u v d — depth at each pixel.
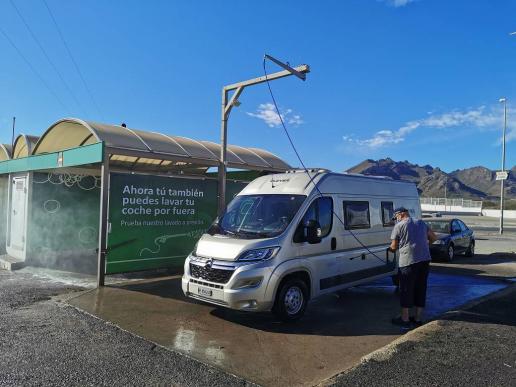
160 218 10.13
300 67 9.20
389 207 9.28
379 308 7.61
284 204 7.17
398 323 6.60
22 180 12.12
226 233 7.00
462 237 14.84
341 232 7.73
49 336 5.68
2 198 14.68
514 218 64.25
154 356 5.06
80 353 5.09
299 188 7.39
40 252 11.86
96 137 10.09
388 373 4.61
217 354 5.19
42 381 4.31
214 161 10.98
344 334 6.10
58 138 11.38
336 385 4.31
